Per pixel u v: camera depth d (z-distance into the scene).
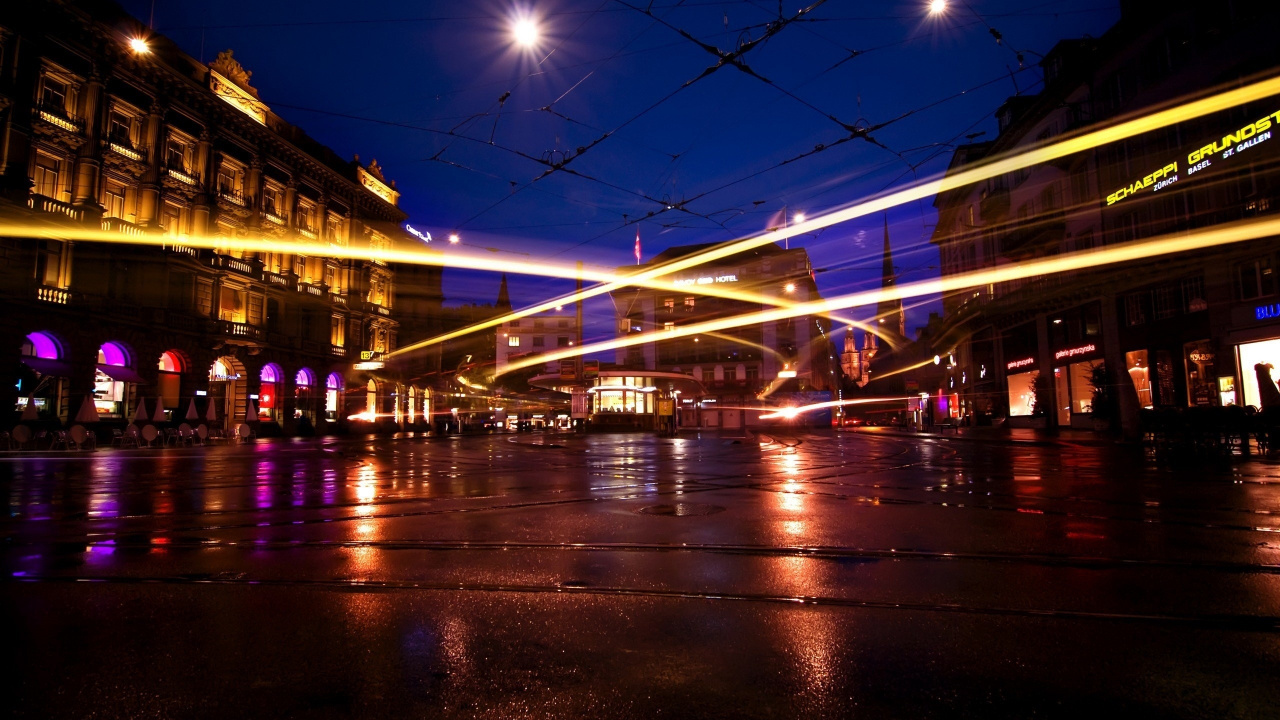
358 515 7.68
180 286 34.06
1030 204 31.22
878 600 4.13
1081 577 4.66
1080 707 2.72
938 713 2.67
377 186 53.97
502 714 2.68
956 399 44.25
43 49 27.36
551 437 37.25
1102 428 25.50
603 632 3.60
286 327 42.94
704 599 4.19
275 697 2.83
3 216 25.41
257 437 38.16
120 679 3.00
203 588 4.49
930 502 8.41
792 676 3.03
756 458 17.88
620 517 7.41
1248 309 19.44
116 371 30.02
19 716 2.65
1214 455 15.17
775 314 57.78
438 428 52.50
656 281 62.94
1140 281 23.50
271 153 41.50
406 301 57.91
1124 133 23.17
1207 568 4.87
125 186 31.80
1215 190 19.80
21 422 25.75
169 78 33.41
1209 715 2.65
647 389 45.44
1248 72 18.31
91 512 8.01
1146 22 22.44
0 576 4.82
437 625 3.72
